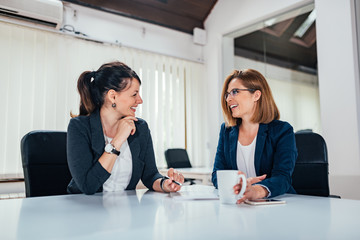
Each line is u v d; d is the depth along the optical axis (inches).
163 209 29.7
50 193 52.5
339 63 101.8
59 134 56.2
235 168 54.7
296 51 147.6
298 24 132.3
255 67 139.3
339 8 102.8
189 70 153.3
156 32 144.3
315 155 56.6
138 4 135.6
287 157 46.5
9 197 96.9
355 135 96.2
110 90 50.1
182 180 46.0
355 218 25.3
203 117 156.2
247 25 139.4
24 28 106.2
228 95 54.8
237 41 148.9
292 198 38.5
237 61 147.5
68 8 119.0
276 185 39.4
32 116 104.7
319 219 24.8
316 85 156.6
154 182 48.3
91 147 47.1
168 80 144.2
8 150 99.0
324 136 103.7
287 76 144.3
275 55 139.6
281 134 50.3
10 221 24.3
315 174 55.8
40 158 52.5
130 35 135.3
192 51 157.2
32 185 50.8
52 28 111.3
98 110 50.3
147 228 21.6
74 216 26.2
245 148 54.8
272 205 32.4
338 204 33.2
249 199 35.4
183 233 20.1
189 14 151.9
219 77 151.2
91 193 42.3
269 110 52.5
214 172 55.3
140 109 132.0
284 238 19.0
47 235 19.9
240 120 57.5
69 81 113.9
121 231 20.7
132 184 52.8
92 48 121.7
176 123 144.0
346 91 99.5
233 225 22.5
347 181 96.6
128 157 52.4
